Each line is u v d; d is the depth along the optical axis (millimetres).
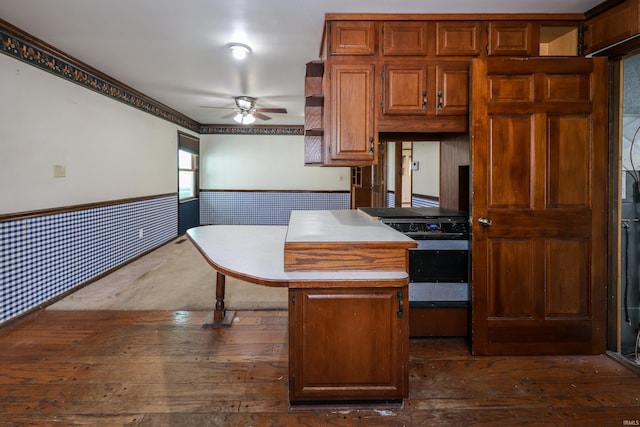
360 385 1842
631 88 2609
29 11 2561
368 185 6867
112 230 4359
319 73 2861
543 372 2221
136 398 1951
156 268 4582
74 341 2598
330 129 2572
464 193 2916
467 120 2574
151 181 5473
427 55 2564
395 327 1820
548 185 2363
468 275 2518
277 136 8008
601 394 1998
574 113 2342
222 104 5680
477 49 2551
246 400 1945
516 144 2354
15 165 2889
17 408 1856
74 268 3635
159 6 2484
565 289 2393
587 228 2375
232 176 8008
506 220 2373
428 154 4602
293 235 1997
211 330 2799
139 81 4375
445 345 2562
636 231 2619
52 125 3297
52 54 3268
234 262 1873
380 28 2562
